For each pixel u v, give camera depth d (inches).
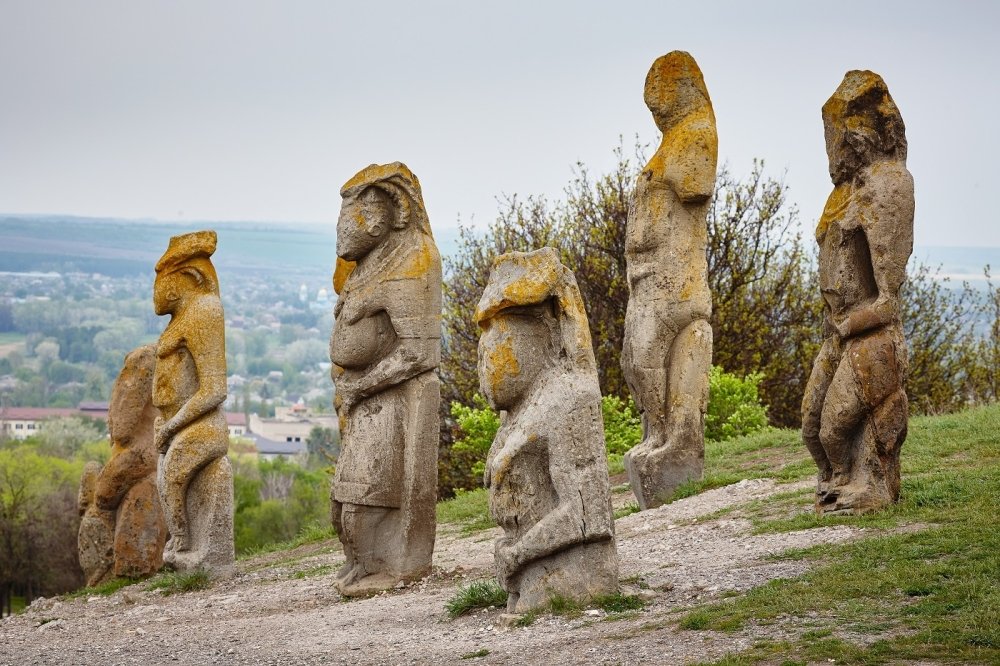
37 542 1502.2
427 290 506.3
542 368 402.6
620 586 407.2
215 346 620.4
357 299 506.9
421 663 366.0
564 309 398.3
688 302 613.0
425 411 508.4
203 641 458.0
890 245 462.9
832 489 477.1
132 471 681.0
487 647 368.8
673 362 615.5
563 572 392.8
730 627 345.7
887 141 471.8
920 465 549.0
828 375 479.5
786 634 333.4
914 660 303.3
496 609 421.1
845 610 347.3
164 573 650.2
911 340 1172.5
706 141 610.5
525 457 394.9
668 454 609.3
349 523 510.0
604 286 1109.1
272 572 624.1
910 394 1141.1
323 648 410.9
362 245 510.6
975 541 396.2
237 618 507.2
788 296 1149.1
